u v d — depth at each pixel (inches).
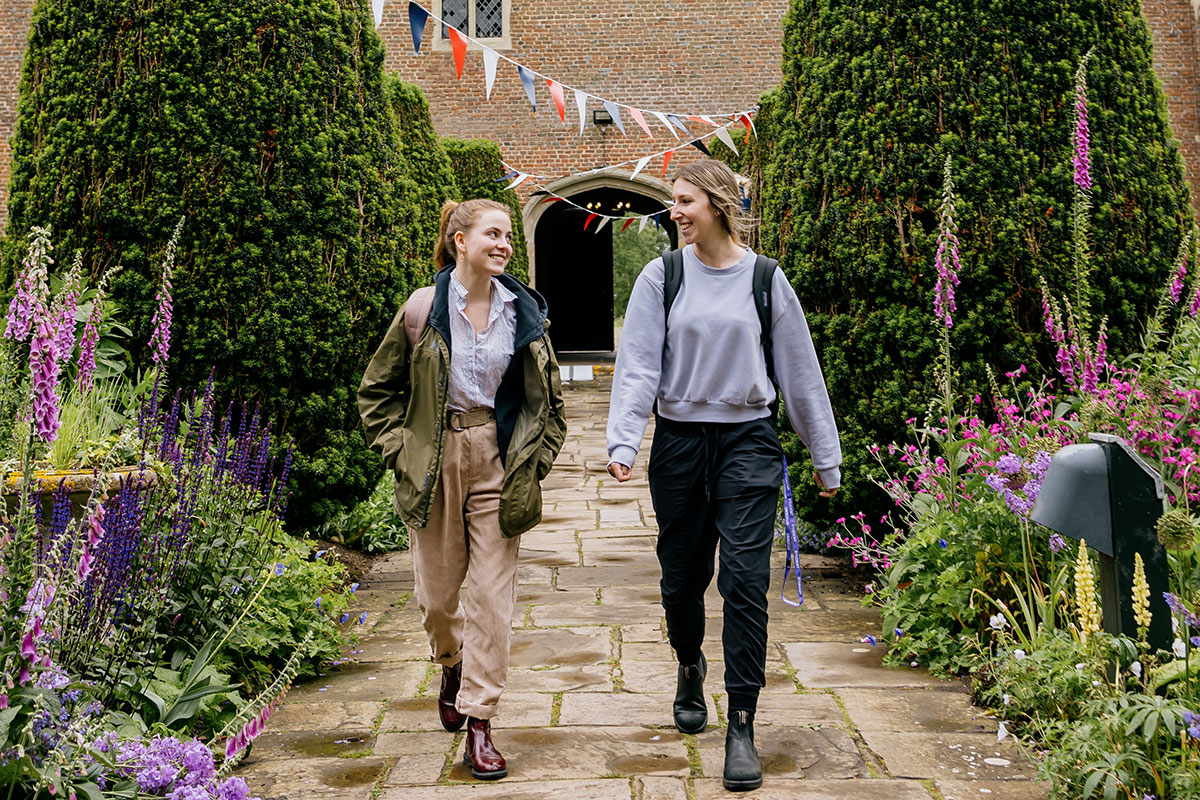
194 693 107.5
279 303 178.2
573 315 1056.8
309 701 131.9
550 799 99.6
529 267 645.9
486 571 105.7
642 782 103.5
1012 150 174.6
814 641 155.2
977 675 130.1
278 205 179.6
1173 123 581.6
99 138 175.8
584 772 106.3
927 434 169.3
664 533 110.5
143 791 86.7
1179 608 92.8
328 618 154.3
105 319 170.7
